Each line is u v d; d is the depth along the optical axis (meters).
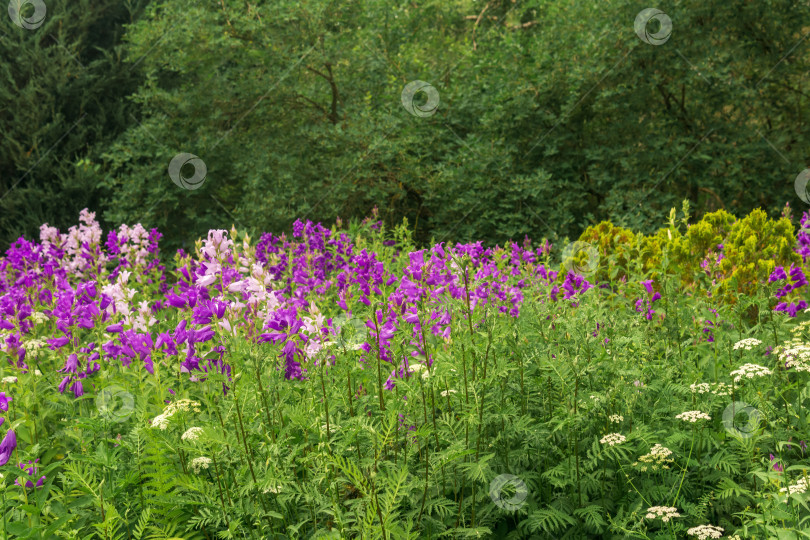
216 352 3.33
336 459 2.46
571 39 11.80
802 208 11.35
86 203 12.36
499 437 3.09
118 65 12.98
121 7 13.32
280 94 12.35
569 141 11.75
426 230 12.77
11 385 3.57
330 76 12.49
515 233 11.12
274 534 2.79
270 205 11.10
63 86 12.33
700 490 3.20
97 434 3.43
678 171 11.00
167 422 2.89
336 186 11.36
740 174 11.05
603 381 3.41
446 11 16.08
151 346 3.39
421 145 12.00
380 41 12.66
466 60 13.01
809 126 11.84
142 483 3.08
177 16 12.13
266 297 3.56
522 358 3.38
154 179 11.94
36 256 6.45
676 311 4.66
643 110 11.81
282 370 3.29
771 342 4.19
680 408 3.49
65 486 2.93
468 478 3.03
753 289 5.20
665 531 2.97
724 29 11.80
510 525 3.21
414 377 3.08
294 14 11.85
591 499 3.23
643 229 10.29
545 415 3.38
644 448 3.10
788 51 11.83
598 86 11.28
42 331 5.47
